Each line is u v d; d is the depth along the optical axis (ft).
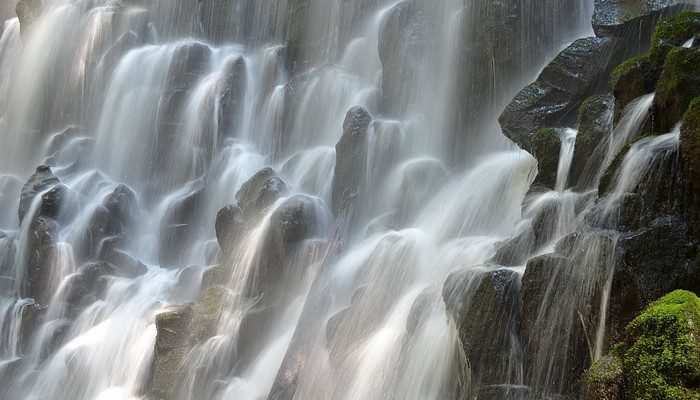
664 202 18.25
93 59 58.54
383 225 33.19
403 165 35.78
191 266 38.70
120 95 54.44
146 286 39.50
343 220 34.58
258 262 33.01
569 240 19.60
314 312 28.37
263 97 49.83
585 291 18.24
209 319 32.07
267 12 55.42
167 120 50.93
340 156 37.47
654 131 20.67
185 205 45.11
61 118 59.47
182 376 30.99
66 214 44.65
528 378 19.35
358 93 43.83
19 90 62.49
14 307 41.73
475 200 30.99
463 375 21.20
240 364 30.73
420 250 28.02
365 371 24.20
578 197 22.34
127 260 42.14
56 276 41.57
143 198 49.88
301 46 51.96
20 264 43.70
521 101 29.99
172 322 32.01
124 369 34.04
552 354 18.75
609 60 29.53
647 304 16.99
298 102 46.73
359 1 48.19
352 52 47.37
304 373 26.50
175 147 50.24
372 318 26.18
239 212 36.09
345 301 28.84
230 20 57.31
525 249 23.00
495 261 23.62
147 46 55.98
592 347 17.89
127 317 36.37
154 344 32.91
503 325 20.06
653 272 17.31
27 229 43.98
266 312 31.12
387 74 40.83
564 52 30.32
